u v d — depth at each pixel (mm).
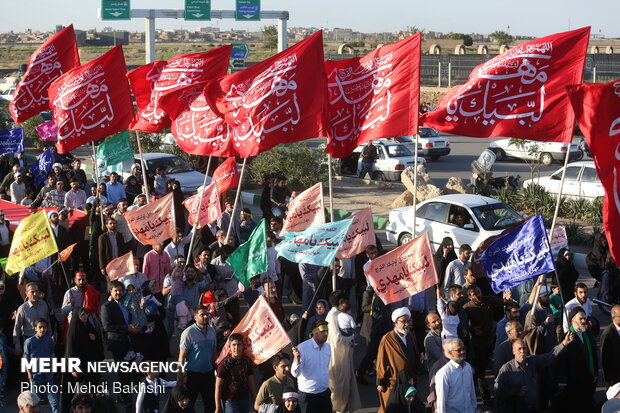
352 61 12516
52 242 11602
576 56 11242
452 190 25016
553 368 9602
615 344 9906
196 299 12375
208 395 9906
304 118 12656
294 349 9328
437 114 11688
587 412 9812
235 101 12859
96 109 15680
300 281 15250
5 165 26688
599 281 15297
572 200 23375
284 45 54844
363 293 12758
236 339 9180
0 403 10906
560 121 11289
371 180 30062
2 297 11828
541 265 10164
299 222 13422
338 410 10164
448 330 10617
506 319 10680
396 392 9117
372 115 12320
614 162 9648
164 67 15391
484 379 10930
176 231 14164
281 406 8953
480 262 11016
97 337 10500
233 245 15078
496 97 11477
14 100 18672
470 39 135750
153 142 35031
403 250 11000
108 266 12297
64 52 18750
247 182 29656
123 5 50875
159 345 10906
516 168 34094
